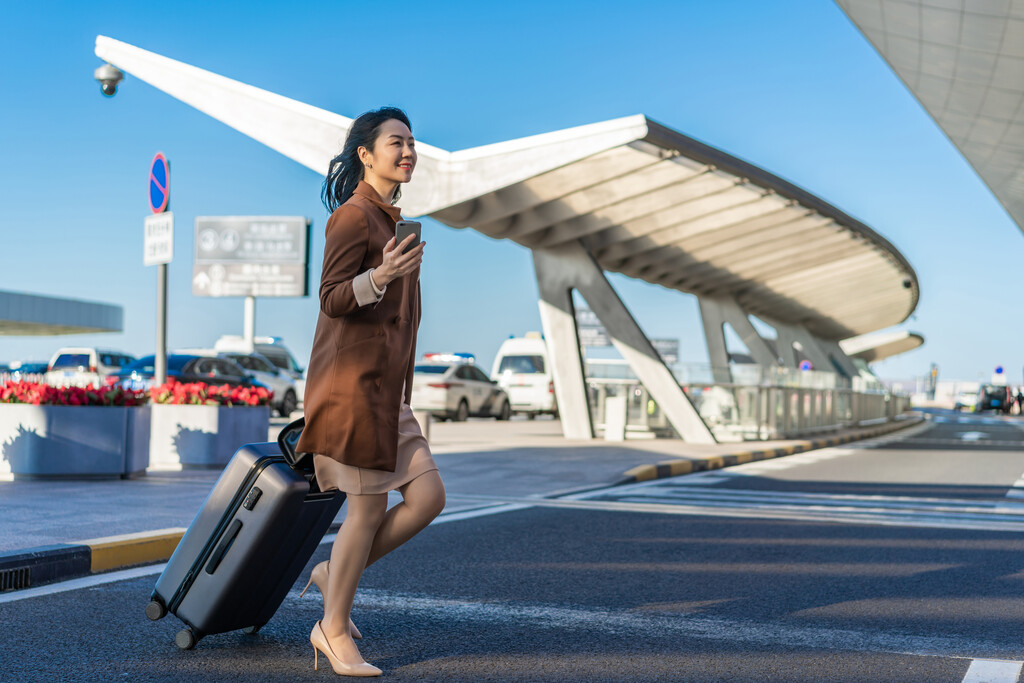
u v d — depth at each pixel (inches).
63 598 188.1
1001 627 179.5
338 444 130.2
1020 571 241.6
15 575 197.8
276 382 965.2
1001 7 579.2
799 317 1438.2
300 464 142.9
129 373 791.7
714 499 400.2
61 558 208.4
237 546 142.4
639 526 314.2
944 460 660.7
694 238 764.0
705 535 296.8
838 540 291.3
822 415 991.0
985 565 249.9
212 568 144.6
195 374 819.4
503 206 594.6
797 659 153.9
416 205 547.5
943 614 190.4
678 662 150.3
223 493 144.3
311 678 135.6
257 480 140.7
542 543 273.7
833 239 835.4
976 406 3043.8
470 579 218.2
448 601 193.8
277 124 577.6
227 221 1366.9
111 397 380.8
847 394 1141.1
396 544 140.5
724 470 553.9
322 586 142.6
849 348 2300.7
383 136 137.5
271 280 1353.3
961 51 657.0
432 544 268.8
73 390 371.6
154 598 152.0
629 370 770.2
